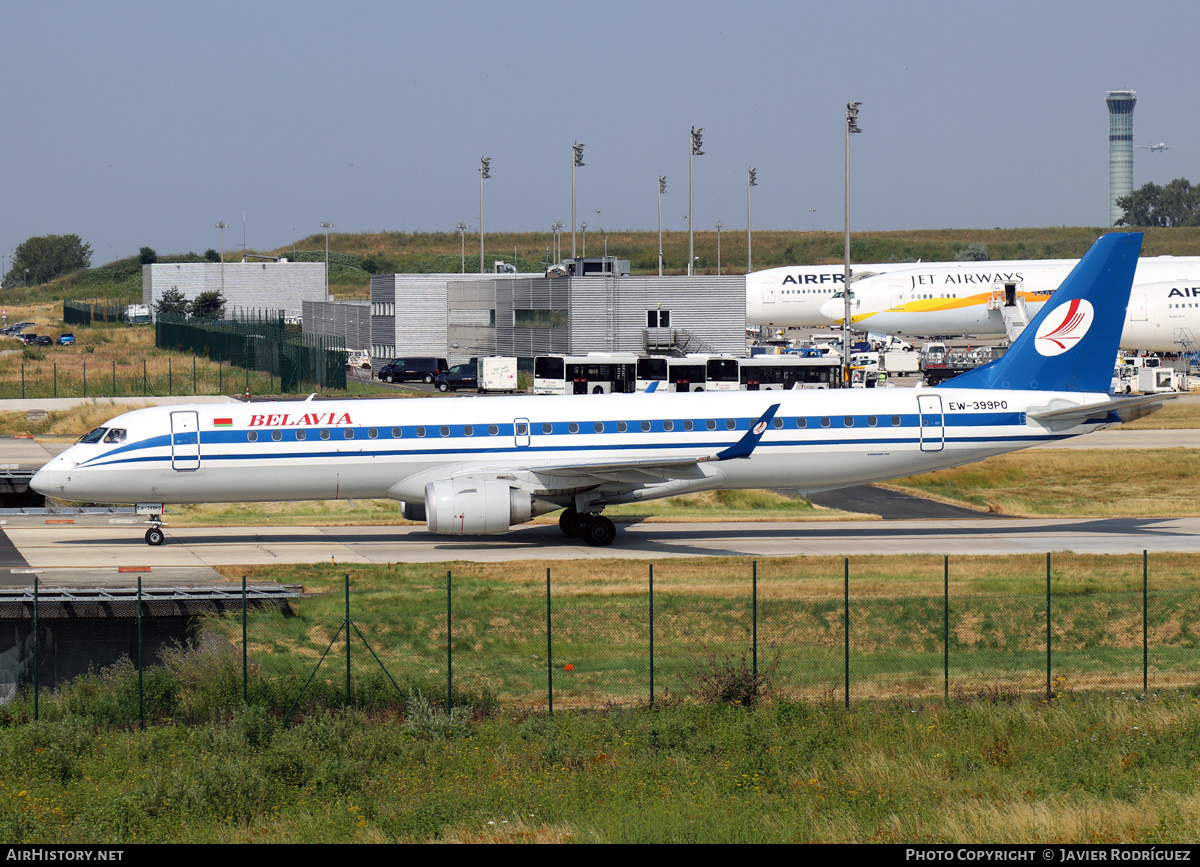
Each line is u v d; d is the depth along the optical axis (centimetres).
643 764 5547
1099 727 6041
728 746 5841
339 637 7850
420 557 10125
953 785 5225
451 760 5684
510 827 4703
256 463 10244
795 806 4959
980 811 4716
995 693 6912
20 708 6731
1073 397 11281
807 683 7150
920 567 9550
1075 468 16112
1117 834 4412
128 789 5328
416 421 10494
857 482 11169
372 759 5753
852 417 10969
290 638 7825
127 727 6438
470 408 10669
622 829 4594
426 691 6862
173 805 5134
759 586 8850
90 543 10831
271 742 6000
